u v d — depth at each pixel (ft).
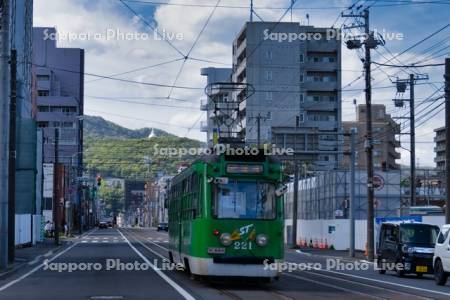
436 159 465.88
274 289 66.13
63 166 317.01
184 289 64.75
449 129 106.73
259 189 65.82
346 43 130.62
